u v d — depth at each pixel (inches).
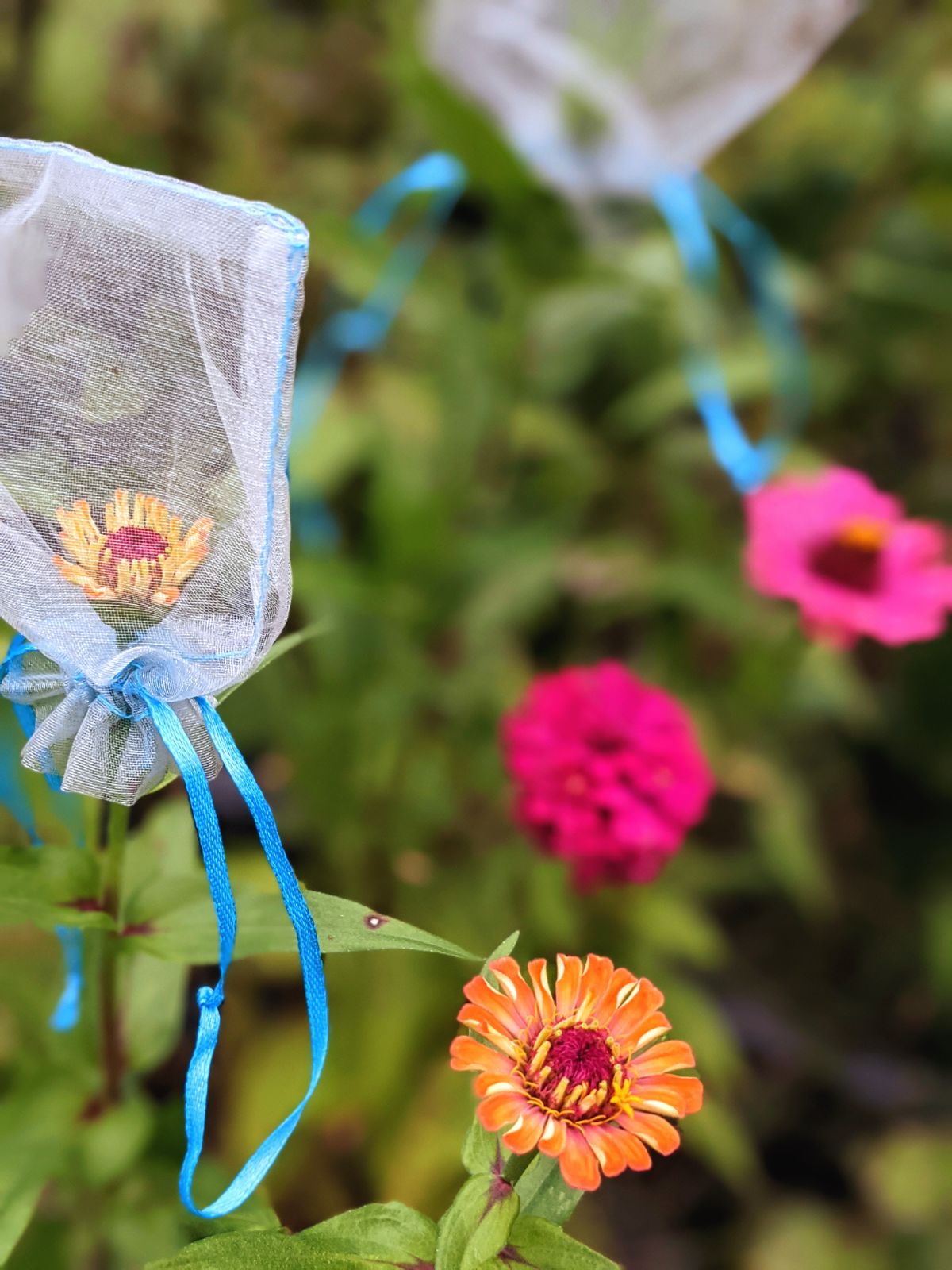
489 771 33.3
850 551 31.7
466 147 32.0
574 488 37.5
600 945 32.5
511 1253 17.9
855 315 43.0
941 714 41.8
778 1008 40.8
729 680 36.5
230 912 17.4
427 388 37.2
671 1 31.8
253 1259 17.8
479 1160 18.4
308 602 33.1
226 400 17.3
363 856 33.2
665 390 36.7
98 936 21.2
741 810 41.1
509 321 35.0
